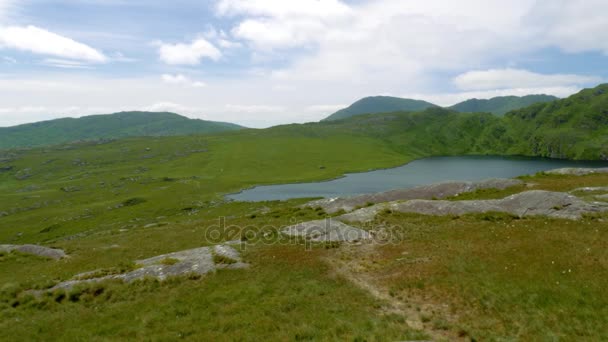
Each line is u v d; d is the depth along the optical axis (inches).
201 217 3617.1
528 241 1102.4
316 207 2332.7
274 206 3811.5
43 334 797.2
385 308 799.1
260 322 756.0
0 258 1626.5
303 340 664.4
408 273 981.2
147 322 802.8
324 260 1155.3
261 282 991.0
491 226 1342.3
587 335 620.7
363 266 1082.1
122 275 1133.7
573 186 1849.2
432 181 7066.9
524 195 1603.1
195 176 7751.0
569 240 1061.8
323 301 844.0
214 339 700.0
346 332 682.2
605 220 1222.3
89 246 1877.5
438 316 743.7
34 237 3932.1
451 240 1229.7
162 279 1069.8
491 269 927.0
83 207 5108.3
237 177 7741.1
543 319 685.3
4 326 850.1
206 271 1099.9
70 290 1019.9
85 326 815.7
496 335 650.8
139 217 4303.6
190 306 872.3
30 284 1135.6
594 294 742.5
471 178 7342.5
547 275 852.0
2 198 6141.7
